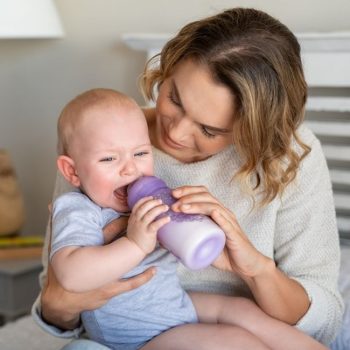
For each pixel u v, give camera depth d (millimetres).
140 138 1322
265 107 1312
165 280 1363
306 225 1475
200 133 1346
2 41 3033
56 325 1460
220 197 1460
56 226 1263
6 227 2773
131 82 2740
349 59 2121
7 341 1822
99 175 1300
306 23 2320
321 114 2330
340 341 1643
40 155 3035
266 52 1294
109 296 1283
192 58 1293
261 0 2391
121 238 1207
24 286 2557
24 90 3023
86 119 1319
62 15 2863
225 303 1420
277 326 1379
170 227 1189
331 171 2215
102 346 1247
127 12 2709
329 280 1478
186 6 2559
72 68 2881
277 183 1400
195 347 1290
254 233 1454
